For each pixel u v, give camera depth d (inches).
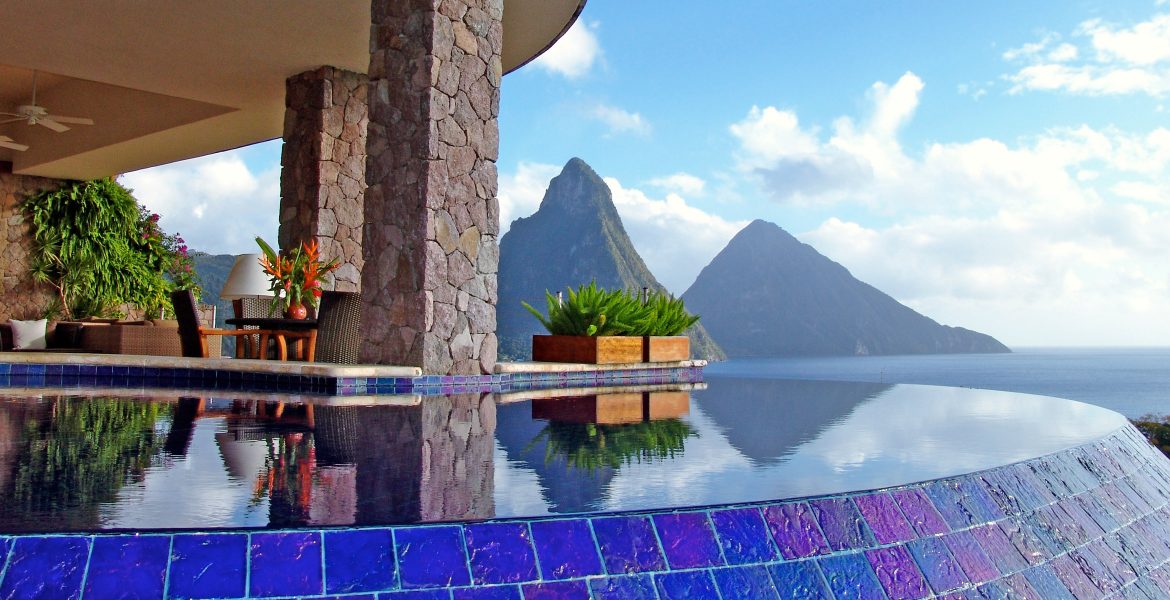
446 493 76.9
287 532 60.9
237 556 59.1
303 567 59.4
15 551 57.1
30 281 528.1
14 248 521.0
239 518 64.6
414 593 59.6
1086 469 105.6
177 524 62.0
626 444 113.1
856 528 74.0
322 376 219.1
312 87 357.4
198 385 244.4
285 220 359.6
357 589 58.9
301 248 327.6
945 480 84.0
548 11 299.4
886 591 70.2
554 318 285.7
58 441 113.9
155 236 582.9
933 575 73.5
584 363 273.3
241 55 342.6
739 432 127.8
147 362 275.1
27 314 526.0
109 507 68.7
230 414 153.7
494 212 246.8
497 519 65.3
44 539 58.1
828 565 69.9
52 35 327.3
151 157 487.5
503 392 219.8
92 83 464.8
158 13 305.0
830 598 67.7
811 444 112.3
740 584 66.1
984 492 86.0
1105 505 100.9
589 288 286.7
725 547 68.1
